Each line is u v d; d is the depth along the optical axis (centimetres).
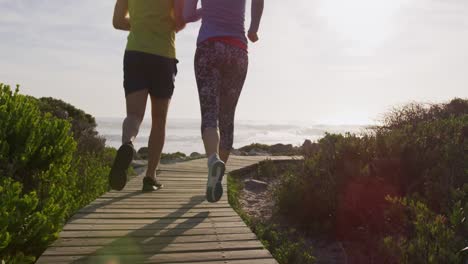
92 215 400
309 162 615
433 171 522
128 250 306
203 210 430
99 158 938
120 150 364
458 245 350
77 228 358
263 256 302
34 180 453
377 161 553
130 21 450
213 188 331
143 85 434
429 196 498
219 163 333
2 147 421
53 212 358
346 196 520
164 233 348
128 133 406
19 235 316
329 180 560
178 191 536
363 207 512
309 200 535
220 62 373
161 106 471
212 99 368
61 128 496
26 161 438
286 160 995
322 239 492
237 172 859
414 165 548
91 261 283
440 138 601
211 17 374
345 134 630
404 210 475
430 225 371
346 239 484
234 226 373
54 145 480
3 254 304
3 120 440
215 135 353
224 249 314
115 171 367
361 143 596
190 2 378
